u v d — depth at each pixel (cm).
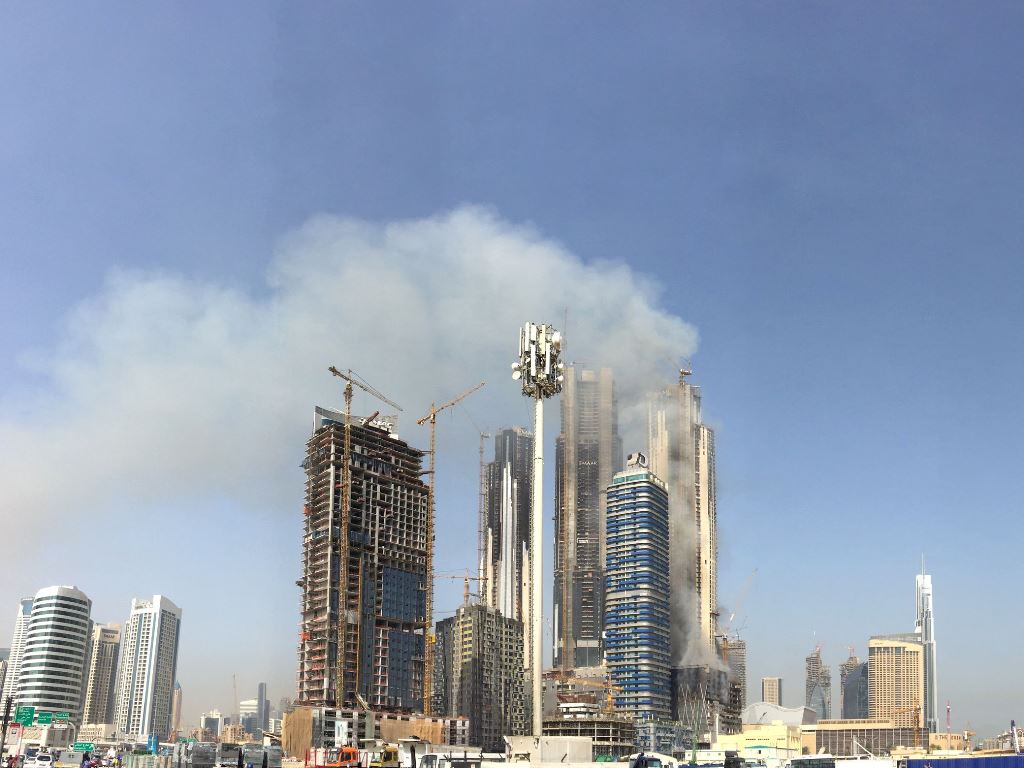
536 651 17750
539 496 18150
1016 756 19362
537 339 18688
